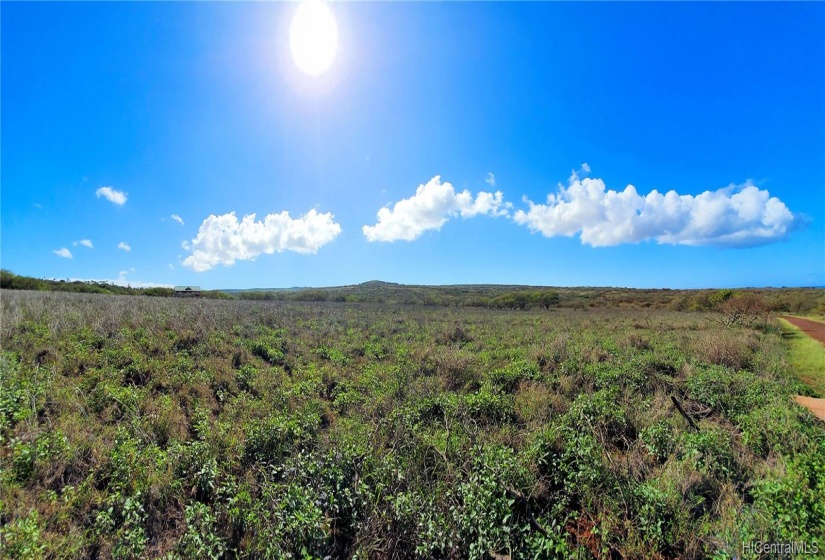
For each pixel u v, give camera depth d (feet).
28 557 11.11
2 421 18.40
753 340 55.47
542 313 123.75
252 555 13.05
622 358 41.93
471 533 13.91
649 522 14.23
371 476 17.04
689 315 119.34
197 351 36.91
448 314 102.89
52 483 15.80
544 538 13.41
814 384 35.55
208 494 16.31
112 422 21.83
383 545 14.10
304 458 17.85
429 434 21.75
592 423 22.67
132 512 13.51
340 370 35.94
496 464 17.04
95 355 31.04
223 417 23.50
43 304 57.52
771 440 20.20
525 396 28.78
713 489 16.72
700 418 25.90
